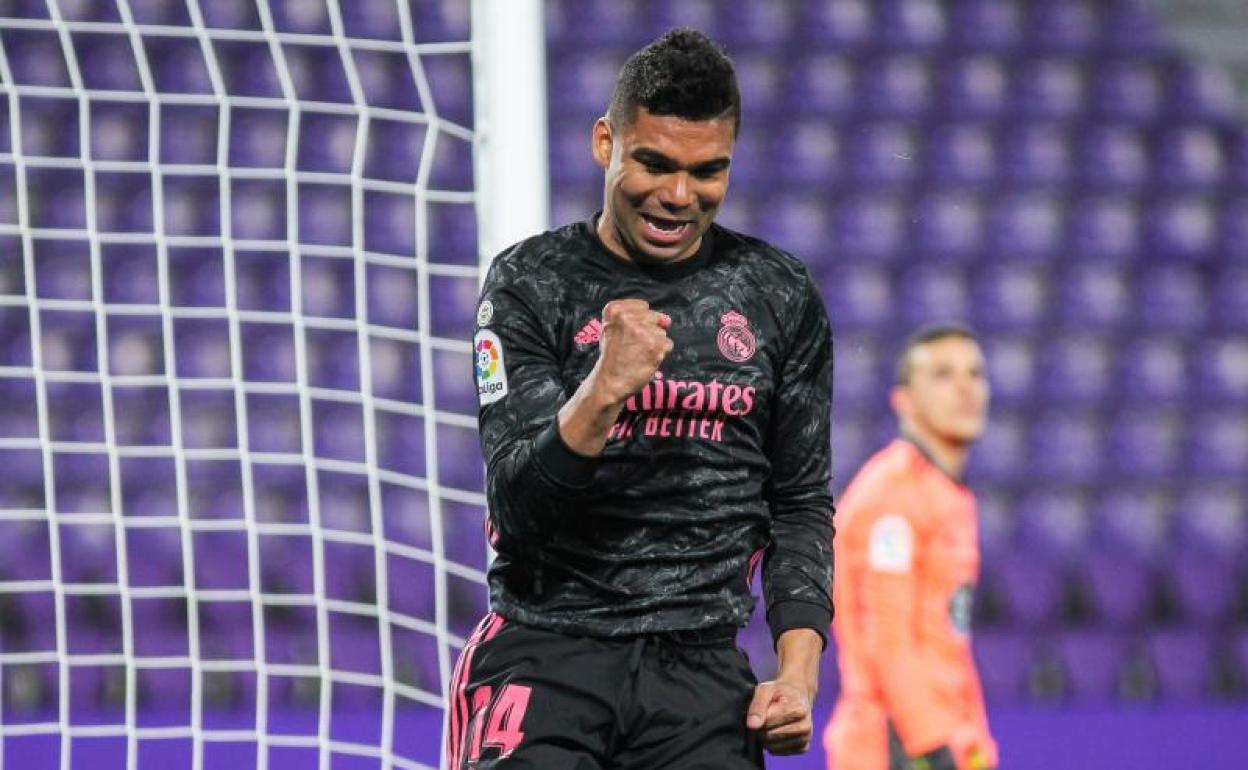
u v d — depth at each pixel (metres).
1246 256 31.06
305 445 13.10
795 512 8.35
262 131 28.19
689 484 7.81
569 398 7.78
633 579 7.77
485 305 7.98
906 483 15.28
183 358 26.08
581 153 30.05
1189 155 32.03
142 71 13.49
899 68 32.25
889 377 28.95
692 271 8.00
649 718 7.73
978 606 26.25
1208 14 33.78
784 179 30.88
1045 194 31.28
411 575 24.38
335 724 20.62
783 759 20.73
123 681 23.16
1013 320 29.95
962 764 14.85
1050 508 27.98
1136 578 26.84
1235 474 28.73
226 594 13.48
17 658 14.05
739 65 31.86
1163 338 30.05
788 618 8.09
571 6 31.70
